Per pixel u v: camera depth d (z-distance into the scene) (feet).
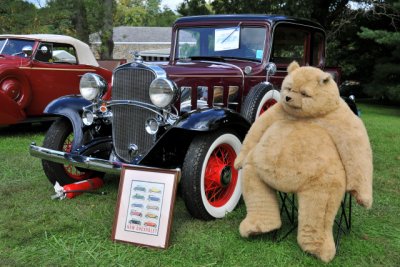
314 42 17.89
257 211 9.41
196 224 10.78
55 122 13.23
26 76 22.94
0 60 23.00
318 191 8.53
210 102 13.09
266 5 44.75
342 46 57.26
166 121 11.13
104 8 45.27
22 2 42.86
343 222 11.24
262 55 14.96
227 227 10.65
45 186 13.85
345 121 8.70
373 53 55.16
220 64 14.52
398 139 24.68
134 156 11.73
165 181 9.57
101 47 46.32
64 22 46.47
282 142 8.79
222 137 10.94
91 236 10.05
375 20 52.03
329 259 8.84
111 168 10.64
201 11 47.57
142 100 11.32
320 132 8.67
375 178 15.61
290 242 9.84
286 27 15.79
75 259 9.00
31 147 12.11
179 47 16.90
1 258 9.00
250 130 9.83
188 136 11.09
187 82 12.41
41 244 9.69
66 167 13.94
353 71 56.34
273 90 13.84
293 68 9.32
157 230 9.48
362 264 9.06
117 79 11.74
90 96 12.41
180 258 9.08
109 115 12.60
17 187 13.64
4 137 22.90
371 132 27.48
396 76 49.93
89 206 12.05
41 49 24.25
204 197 10.66
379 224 11.26
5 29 42.83
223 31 15.72
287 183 8.66
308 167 8.46
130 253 9.22
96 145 12.49
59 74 25.03
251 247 9.60
